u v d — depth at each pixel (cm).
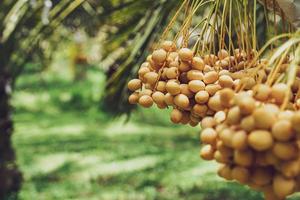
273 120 105
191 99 141
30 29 360
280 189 107
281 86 113
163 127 1412
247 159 108
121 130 1368
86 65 1969
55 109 1702
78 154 1083
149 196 784
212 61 156
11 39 365
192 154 1064
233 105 113
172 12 316
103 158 1043
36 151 1114
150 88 149
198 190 801
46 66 486
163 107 146
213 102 133
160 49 149
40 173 923
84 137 1272
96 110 1578
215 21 157
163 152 1091
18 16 354
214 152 119
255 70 122
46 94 1812
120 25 376
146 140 1230
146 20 329
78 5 348
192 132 1324
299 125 102
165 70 146
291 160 105
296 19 159
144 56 323
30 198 764
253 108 108
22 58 379
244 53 156
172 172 916
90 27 405
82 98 1747
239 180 110
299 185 109
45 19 350
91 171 939
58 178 899
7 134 691
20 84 1850
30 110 1672
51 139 1245
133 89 152
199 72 142
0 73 629
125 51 346
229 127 112
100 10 382
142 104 147
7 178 711
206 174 891
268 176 109
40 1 347
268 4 176
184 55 142
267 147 104
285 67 135
